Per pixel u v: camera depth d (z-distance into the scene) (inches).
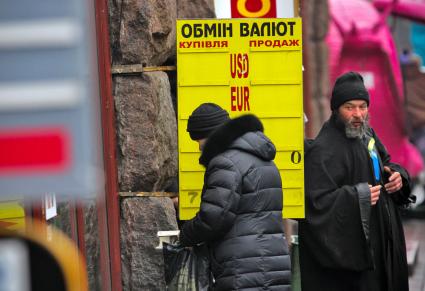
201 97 618.2
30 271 144.7
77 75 140.5
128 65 631.2
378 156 647.8
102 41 603.8
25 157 140.9
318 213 621.6
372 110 1648.6
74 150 140.9
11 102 140.6
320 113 1421.0
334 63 1553.9
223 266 502.3
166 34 659.4
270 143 515.2
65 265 145.3
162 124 646.5
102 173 593.6
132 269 632.4
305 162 633.0
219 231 498.3
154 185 635.5
